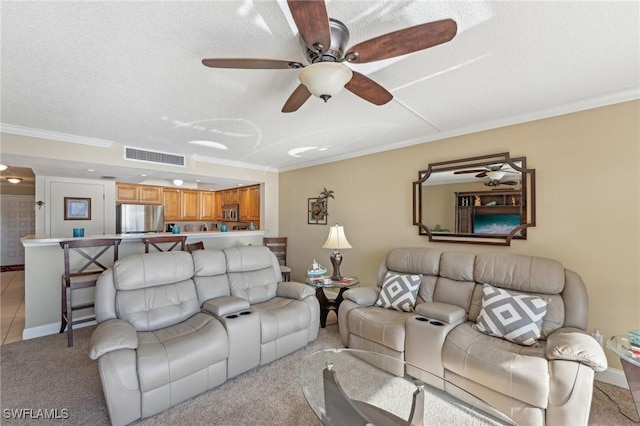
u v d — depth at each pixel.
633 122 2.23
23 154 3.04
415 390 1.82
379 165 3.92
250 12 1.35
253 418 1.94
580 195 2.46
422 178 3.44
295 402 2.11
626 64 1.84
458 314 2.39
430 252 3.03
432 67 1.88
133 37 1.53
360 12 1.37
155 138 3.46
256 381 2.37
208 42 1.58
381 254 3.90
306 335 2.95
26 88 2.11
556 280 2.24
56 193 4.94
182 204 6.62
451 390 1.78
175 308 2.55
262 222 5.44
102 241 3.23
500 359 1.86
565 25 1.46
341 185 4.43
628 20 1.41
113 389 1.76
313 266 3.86
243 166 5.05
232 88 2.14
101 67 1.83
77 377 2.39
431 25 1.16
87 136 3.35
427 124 3.00
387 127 3.09
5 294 4.79
